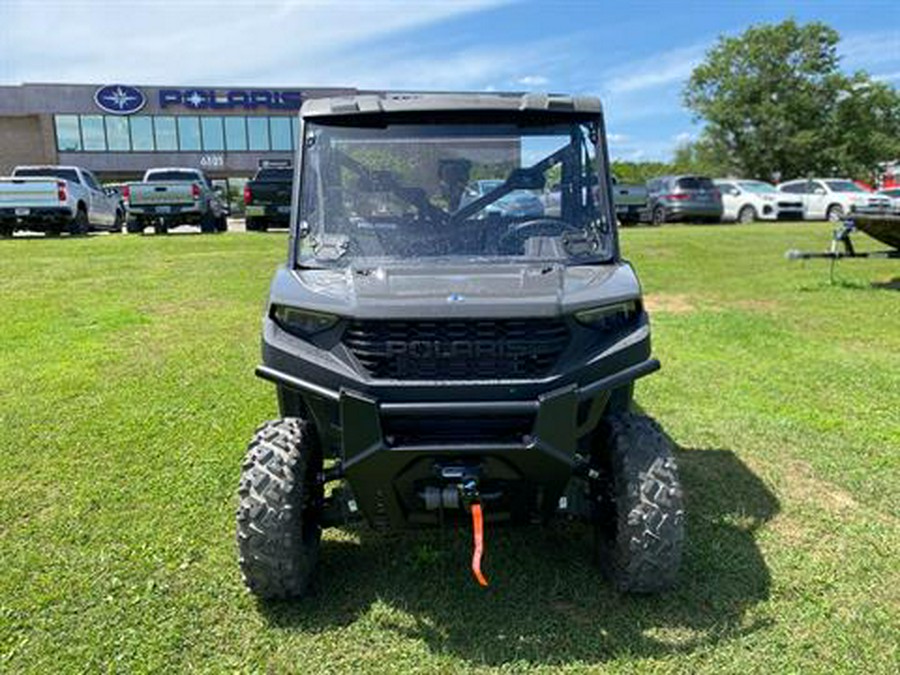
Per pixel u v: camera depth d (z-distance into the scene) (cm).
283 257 1538
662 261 1530
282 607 357
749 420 589
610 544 360
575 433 322
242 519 338
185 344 824
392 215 388
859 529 423
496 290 332
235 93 4647
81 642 333
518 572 384
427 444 317
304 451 354
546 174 391
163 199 2195
